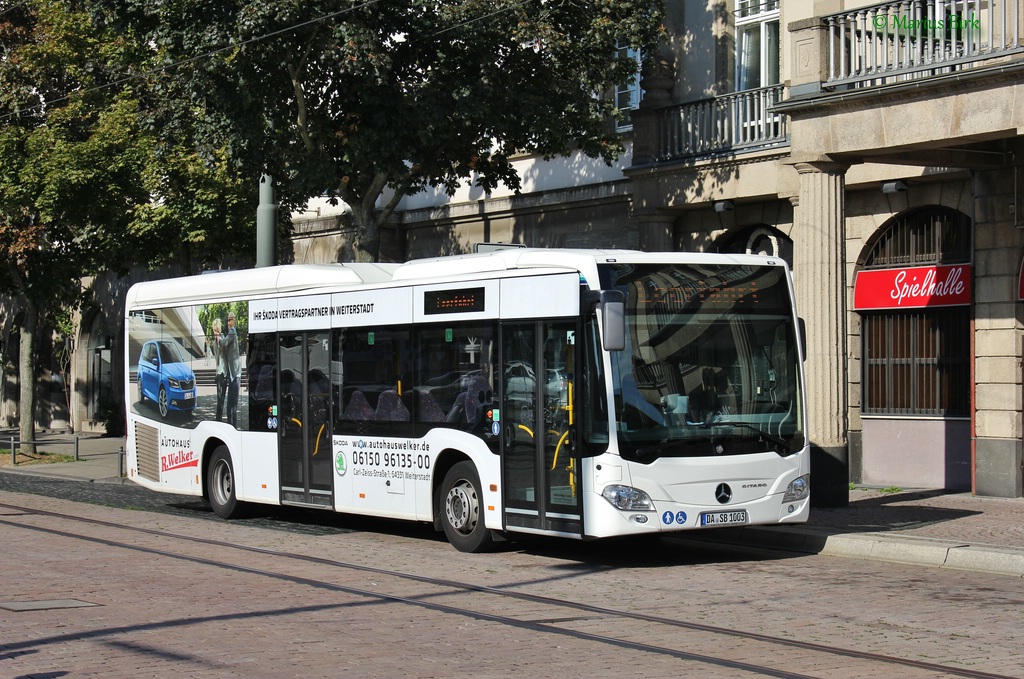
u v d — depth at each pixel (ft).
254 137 64.23
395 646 30.19
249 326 59.77
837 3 66.03
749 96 71.51
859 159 58.39
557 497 43.88
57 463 98.37
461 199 92.38
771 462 45.16
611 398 42.57
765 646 30.25
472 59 66.80
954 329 65.87
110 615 34.22
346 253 100.58
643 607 35.88
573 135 70.85
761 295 46.06
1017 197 61.26
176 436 64.69
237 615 34.32
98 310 133.59
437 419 49.08
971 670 27.66
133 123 82.02
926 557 44.42
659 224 76.69
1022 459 61.98
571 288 43.62
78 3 86.28
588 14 67.77
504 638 31.22
